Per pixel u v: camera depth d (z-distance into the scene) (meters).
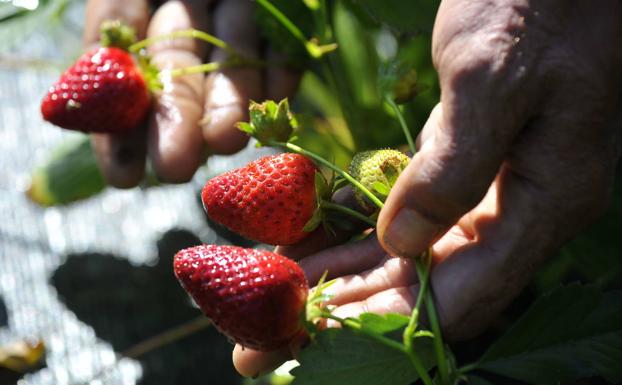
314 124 0.64
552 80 0.41
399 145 0.62
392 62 0.49
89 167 0.66
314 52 0.57
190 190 0.74
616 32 0.42
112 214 0.72
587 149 0.42
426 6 0.55
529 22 0.41
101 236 0.70
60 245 0.70
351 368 0.42
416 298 0.43
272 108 0.45
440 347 0.42
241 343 0.42
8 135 0.79
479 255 0.43
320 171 0.44
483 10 0.41
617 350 0.43
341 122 0.67
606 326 0.43
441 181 0.41
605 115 0.42
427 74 0.62
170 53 0.59
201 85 0.58
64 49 0.83
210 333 0.63
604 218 0.56
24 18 0.64
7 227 0.71
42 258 0.69
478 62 0.40
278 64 0.60
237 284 0.41
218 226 0.70
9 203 0.73
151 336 0.63
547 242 0.43
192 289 0.42
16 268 0.68
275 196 0.44
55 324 0.64
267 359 0.44
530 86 0.41
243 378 0.61
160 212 0.72
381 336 0.41
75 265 0.67
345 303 0.44
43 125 0.79
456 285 0.43
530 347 0.43
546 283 0.59
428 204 0.41
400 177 0.41
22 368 0.61
